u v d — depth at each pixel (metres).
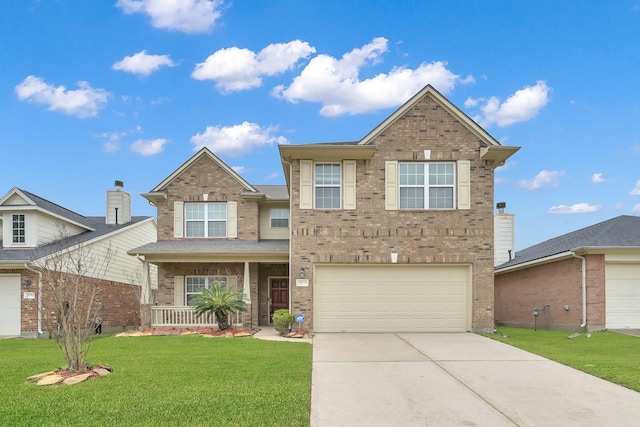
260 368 8.98
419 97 15.84
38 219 18.62
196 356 10.40
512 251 23.86
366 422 6.05
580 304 15.95
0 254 17.45
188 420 5.87
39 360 10.12
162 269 19.38
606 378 8.37
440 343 12.61
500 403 6.89
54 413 6.13
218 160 20.00
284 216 20.91
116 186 23.44
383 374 8.73
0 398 6.82
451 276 15.60
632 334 14.55
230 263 19.42
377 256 15.50
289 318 15.01
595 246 15.38
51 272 9.80
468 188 15.65
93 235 20.52
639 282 15.62
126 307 22.36
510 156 15.52
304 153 15.71
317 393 7.38
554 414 6.41
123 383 7.71
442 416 6.30
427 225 15.59
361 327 15.47
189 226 20.03
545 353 10.92
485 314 15.29
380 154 15.79
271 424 5.75
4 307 16.86
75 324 8.84
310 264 15.52
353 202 15.69
